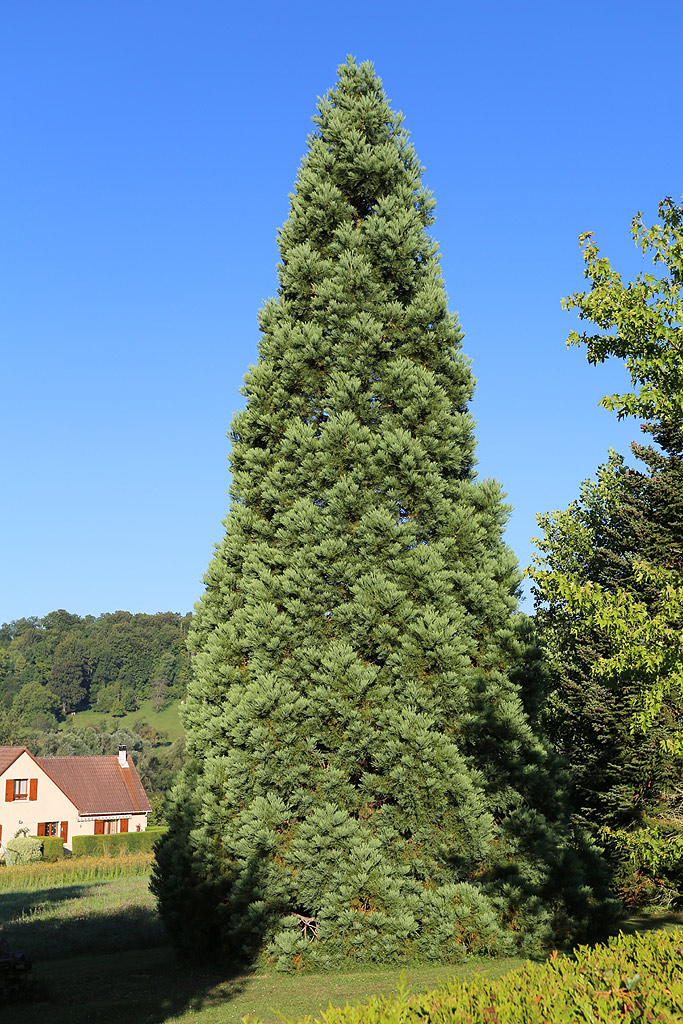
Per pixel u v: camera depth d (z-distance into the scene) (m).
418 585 14.07
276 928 12.79
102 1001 11.68
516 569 14.72
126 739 115.81
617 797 19.73
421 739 12.98
